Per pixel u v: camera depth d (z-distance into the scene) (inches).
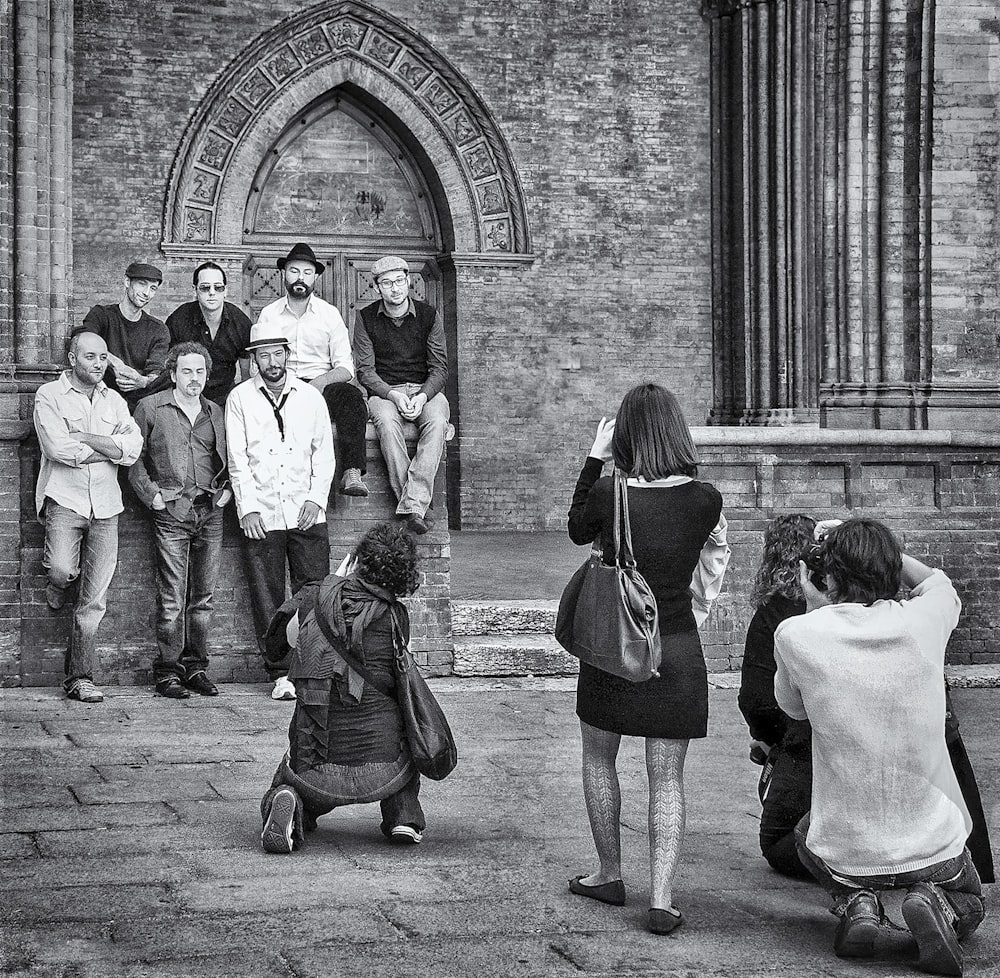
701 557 205.2
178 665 367.9
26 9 403.5
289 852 218.7
